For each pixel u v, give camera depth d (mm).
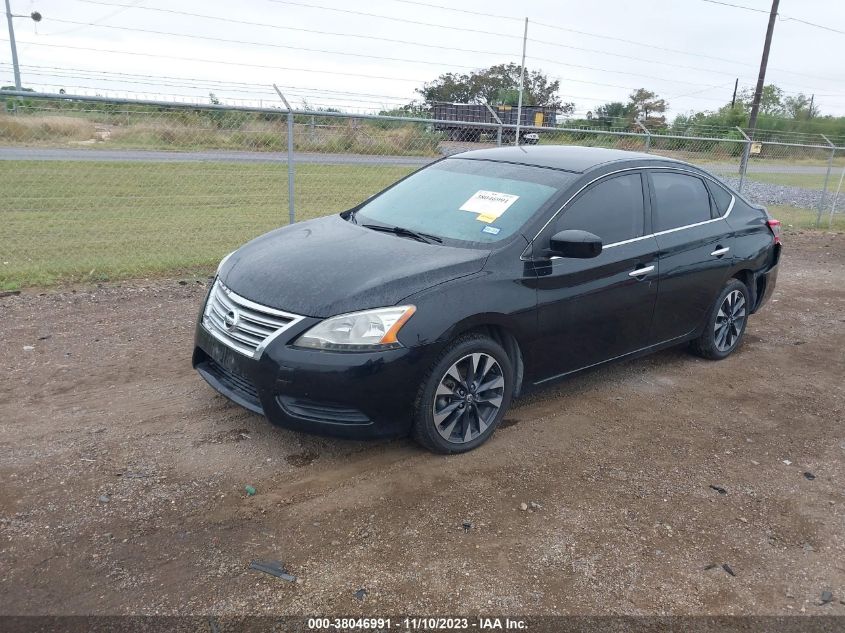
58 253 8172
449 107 23828
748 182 21156
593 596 2930
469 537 3256
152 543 3088
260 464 3783
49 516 3230
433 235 4340
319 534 3217
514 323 4020
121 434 4023
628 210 4754
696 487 3854
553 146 5379
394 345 3539
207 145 9406
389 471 3787
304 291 3672
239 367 3697
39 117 8328
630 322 4793
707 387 5305
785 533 3484
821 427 4730
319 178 12758
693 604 2928
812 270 9977
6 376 4727
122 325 5859
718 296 5566
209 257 8258
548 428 4457
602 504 3615
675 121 24281
